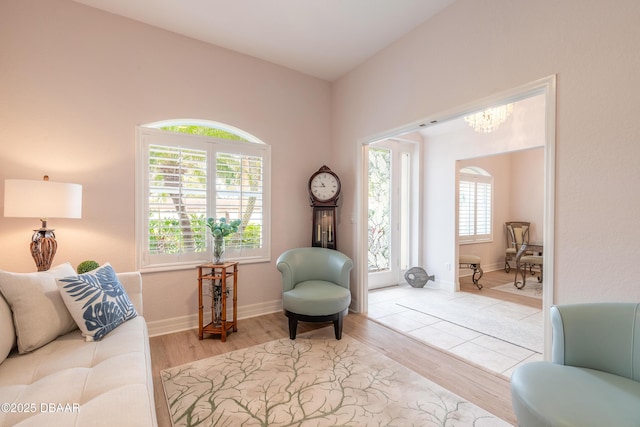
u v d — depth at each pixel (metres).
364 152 3.52
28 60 2.35
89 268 2.25
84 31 2.54
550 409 1.11
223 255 2.90
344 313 2.80
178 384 2.02
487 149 4.30
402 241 5.09
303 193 3.74
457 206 4.70
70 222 2.49
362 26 2.79
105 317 1.73
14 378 1.29
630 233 1.56
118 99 2.68
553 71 1.85
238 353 2.47
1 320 1.44
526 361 2.38
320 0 2.46
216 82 3.15
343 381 2.06
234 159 3.24
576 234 1.75
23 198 1.92
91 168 2.57
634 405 1.10
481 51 2.25
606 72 1.64
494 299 4.18
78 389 1.20
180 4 2.53
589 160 1.70
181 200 2.95
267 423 1.65
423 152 5.13
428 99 2.67
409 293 4.49
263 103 3.44
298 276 3.15
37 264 2.14
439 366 2.29
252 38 3.01
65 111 2.47
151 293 2.83
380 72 3.21
